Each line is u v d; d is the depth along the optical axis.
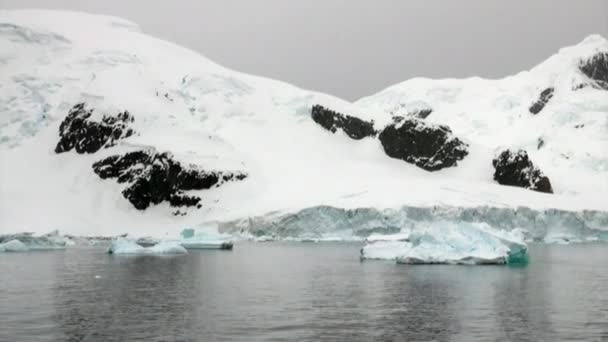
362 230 116.00
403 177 151.25
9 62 177.88
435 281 51.28
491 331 32.00
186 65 193.75
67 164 145.12
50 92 164.75
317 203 120.88
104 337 30.88
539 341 29.95
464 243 68.12
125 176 138.50
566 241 118.06
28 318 35.44
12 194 132.38
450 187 131.62
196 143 145.88
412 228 114.44
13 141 153.00
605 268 62.34
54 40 189.75
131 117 148.12
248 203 129.75
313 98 178.88
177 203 134.00
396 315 36.22
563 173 169.88
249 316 35.94
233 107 173.75
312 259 74.81
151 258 76.69
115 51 188.38
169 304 40.03
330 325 33.44
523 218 118.62
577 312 36.97
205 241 97.50
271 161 152.38
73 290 46.59
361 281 51.72
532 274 56.56
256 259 74.75
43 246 99.00
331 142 167.25
